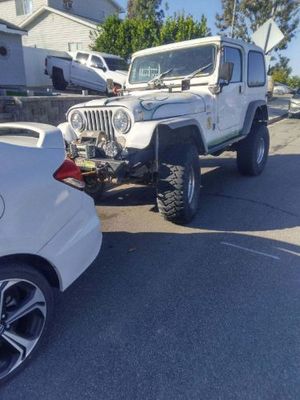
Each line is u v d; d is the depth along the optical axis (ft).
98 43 61.98
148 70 17.80
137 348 7.70
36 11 78.48
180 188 12.82
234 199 17.31
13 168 6.72
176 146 13.44
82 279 10.47
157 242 12.81
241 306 9.03
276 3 100.32
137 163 12.16
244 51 18.42
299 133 39.01
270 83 81.30
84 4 86.74
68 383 6.85
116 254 11.98
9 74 53.88
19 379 6.95
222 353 7.49
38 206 6.95
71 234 7.72
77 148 12.49
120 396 6.56
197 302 9.24
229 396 6.49
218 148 16.51
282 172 22.54
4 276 6.52
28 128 8.46
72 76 52.37
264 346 7.65
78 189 8.02
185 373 7.02
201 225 14.20
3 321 6.70
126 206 16.62
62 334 8.15
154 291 9.79
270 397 6.44
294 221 14.51
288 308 8.92
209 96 15.78
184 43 16.79
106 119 12.65
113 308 9.09
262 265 11.03
